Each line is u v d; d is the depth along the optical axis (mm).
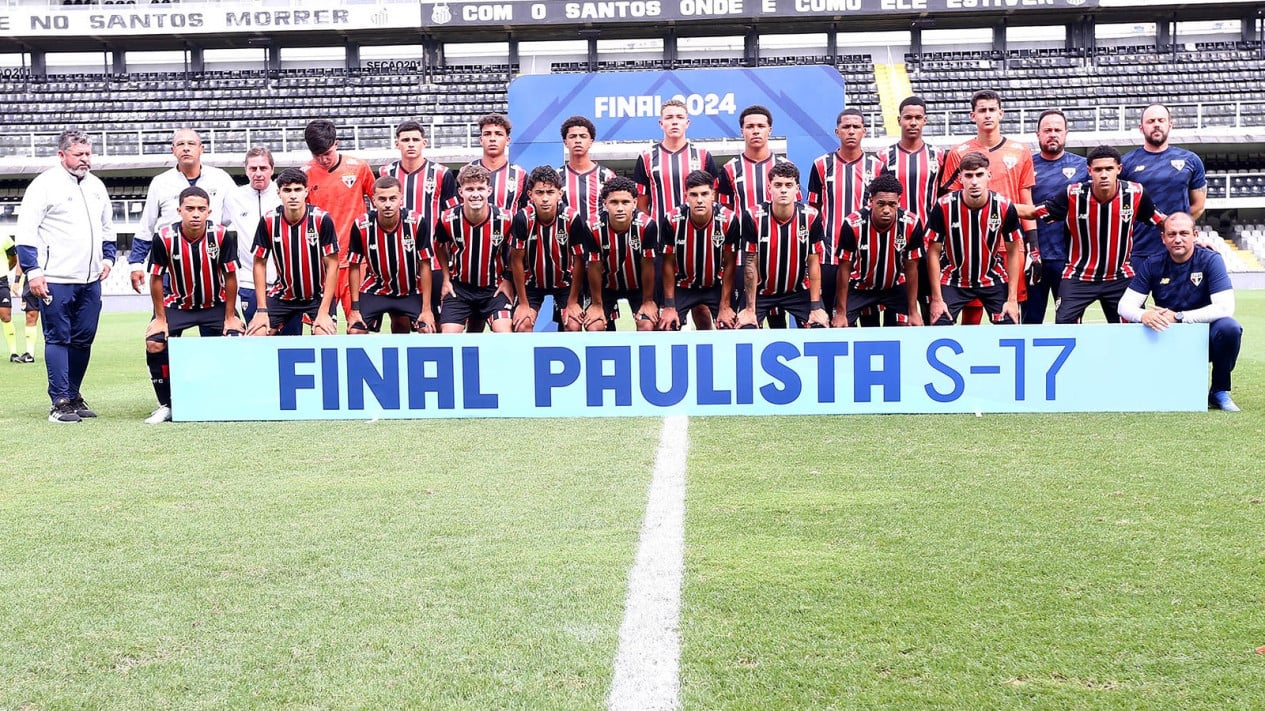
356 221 5105
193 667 1944
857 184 5586
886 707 1749
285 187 4930
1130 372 4605
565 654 1977
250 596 2309
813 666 1907
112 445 4223
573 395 4727
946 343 4613
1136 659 1914
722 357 4668
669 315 5020
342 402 4797
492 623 2131
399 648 2014
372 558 2568
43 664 1967
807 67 8375
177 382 4840
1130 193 4895
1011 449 3789
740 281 5242
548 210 4922
